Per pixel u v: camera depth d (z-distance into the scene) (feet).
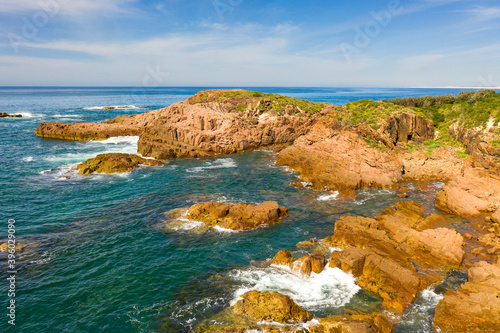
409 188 129.49
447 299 55.67
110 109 479.82
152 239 85.92
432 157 142.61
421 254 75.66
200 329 52.60
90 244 82.48
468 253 76.18
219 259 76.33
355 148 144.46
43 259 74.59
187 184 136.26
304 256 74.08
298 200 117.39
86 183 134.00
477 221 94.84
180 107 242.17
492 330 51.08
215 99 296.92
